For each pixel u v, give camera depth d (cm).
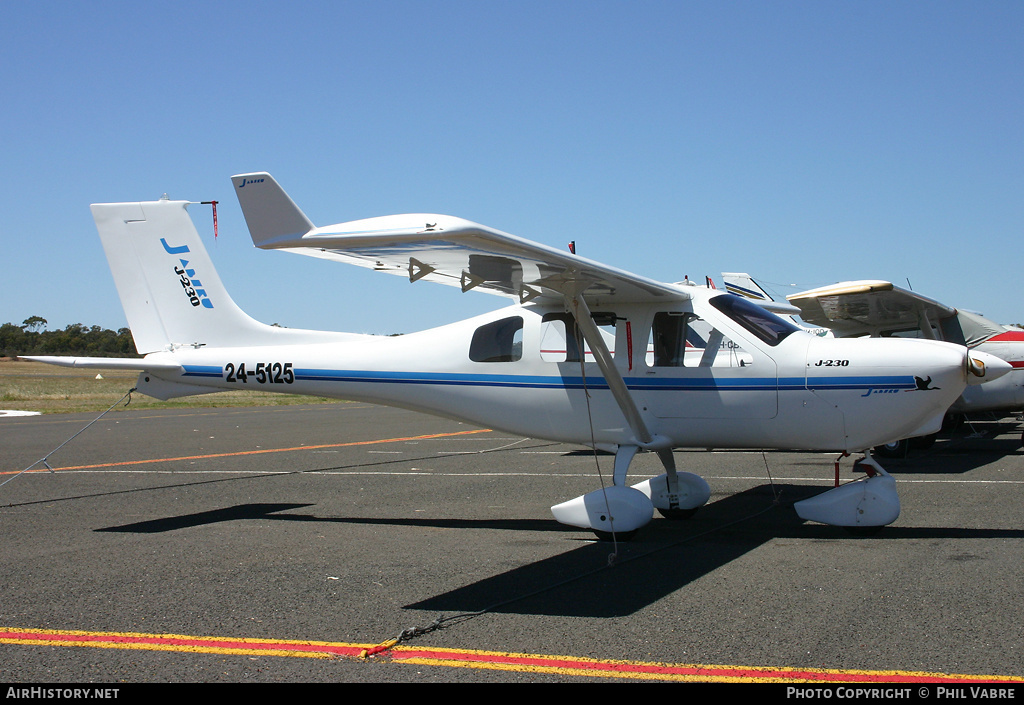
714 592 451
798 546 569
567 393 647
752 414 610
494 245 473
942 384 573
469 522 690
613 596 448
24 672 346
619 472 612
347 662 353
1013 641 363
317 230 477
